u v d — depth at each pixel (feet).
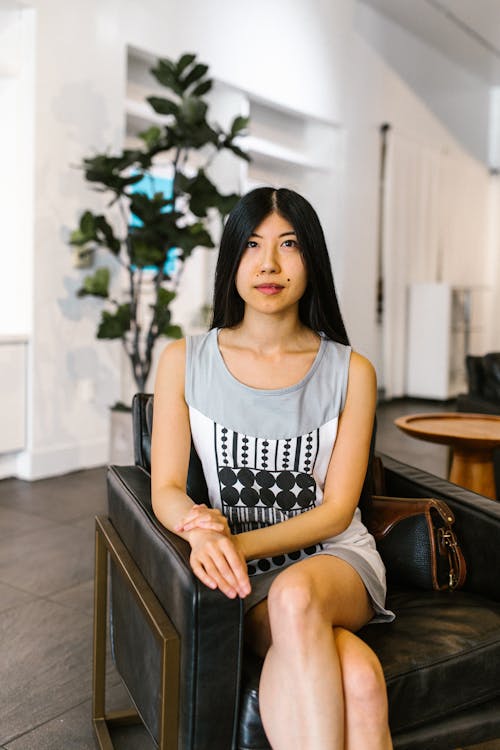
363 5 23.99
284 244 4.97
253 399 4.98
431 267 28.43
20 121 13.88
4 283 14.26
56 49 14.08
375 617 4.93
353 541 5.07
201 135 13.02
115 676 7.01
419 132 27.84
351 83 23.85
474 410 12.71
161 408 5.14
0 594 8.82
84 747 5.88
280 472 4.99
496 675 4.73
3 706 6.41
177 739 4.10
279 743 3.98
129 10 15.65
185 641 4.00
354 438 5.10
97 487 13.74
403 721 4.36
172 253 18.63
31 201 13.87
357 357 5.22
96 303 15.26
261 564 4.91
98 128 15.08
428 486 6.10
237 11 18.83
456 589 5.67
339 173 24.06
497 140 32.81
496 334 33.47
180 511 4.65
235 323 5.27
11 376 13.84
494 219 33.27
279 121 23.11
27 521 11.64
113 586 5.75
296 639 3.98
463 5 23.39
